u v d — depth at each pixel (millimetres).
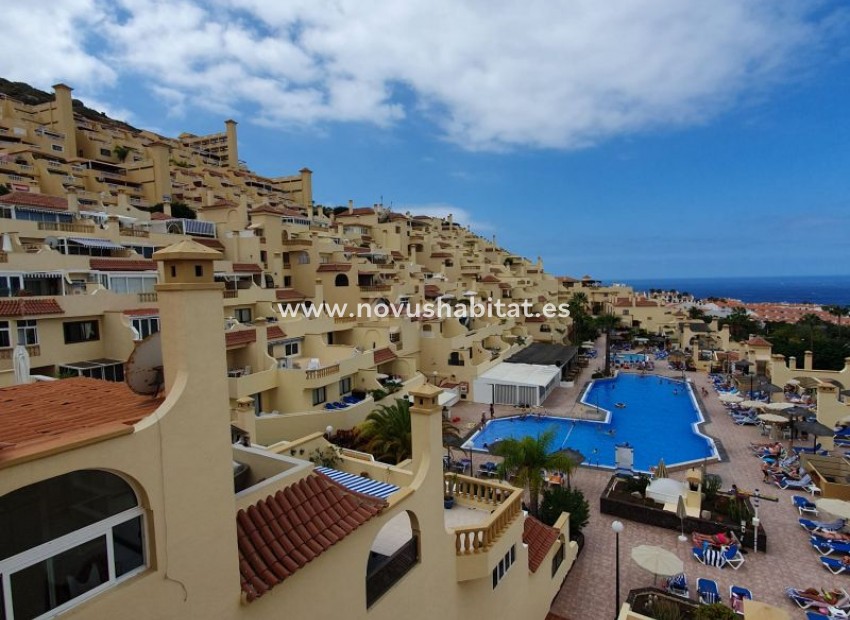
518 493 15352
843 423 37375
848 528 23781
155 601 6258
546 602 18234
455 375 50031
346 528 8797
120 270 36000
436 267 92750
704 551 22156
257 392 32250
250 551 7781
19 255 30047
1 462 4711
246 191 104625
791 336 76500
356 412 34156
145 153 94688
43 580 5555
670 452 37188
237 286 46500
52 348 28500
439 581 12141
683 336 81438
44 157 74438
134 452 5988
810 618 18016
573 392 54125
